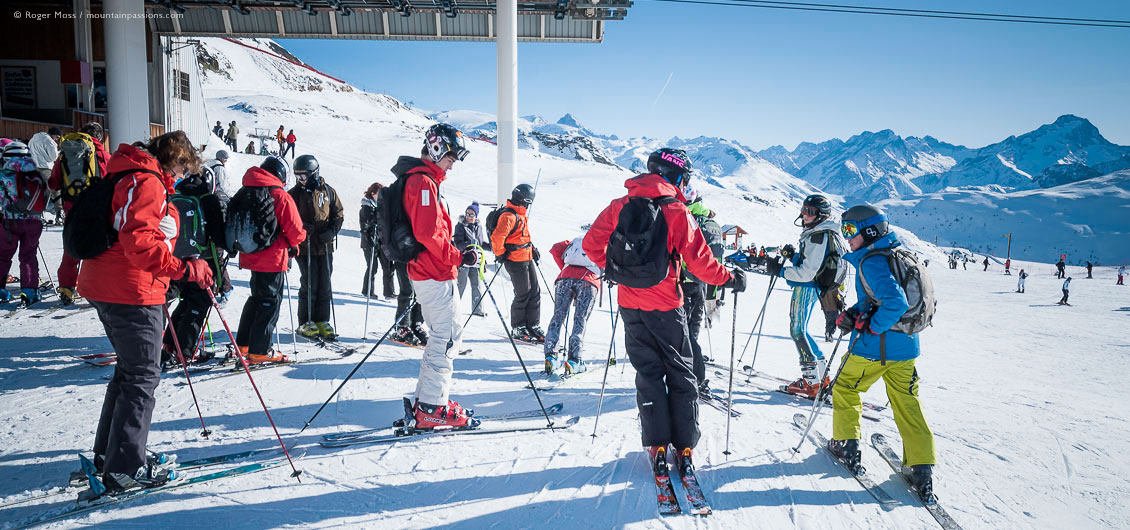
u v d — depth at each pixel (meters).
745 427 3.88
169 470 2.80
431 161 3.33
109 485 2.59
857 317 3.08
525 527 2.56
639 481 3.02
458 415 3.60
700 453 3.42
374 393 4.25
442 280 3.42
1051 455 3.70
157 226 2.45
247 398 4.01
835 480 3.12
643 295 3.05
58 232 10.41
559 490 2.89
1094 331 14.49
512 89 13.79
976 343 11.22
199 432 3.44
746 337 9.10
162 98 18.84
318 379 4.48
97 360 4.58
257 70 110.62
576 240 5.05
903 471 3.14
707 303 4.49
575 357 4.98
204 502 2.66
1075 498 3.08
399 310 5.79
